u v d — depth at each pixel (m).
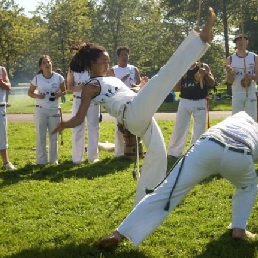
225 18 29.36
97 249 4.38
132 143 8.75
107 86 4.53
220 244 4.47
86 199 6.10
